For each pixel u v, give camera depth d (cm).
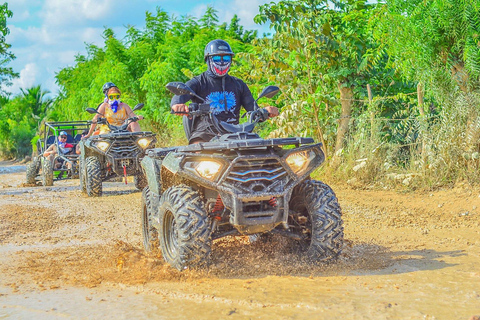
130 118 1078
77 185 1342
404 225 642
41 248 570
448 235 580
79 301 368
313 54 1027
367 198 827
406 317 319
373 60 976
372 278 408
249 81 1211
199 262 420
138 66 1917
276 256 477
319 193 447
